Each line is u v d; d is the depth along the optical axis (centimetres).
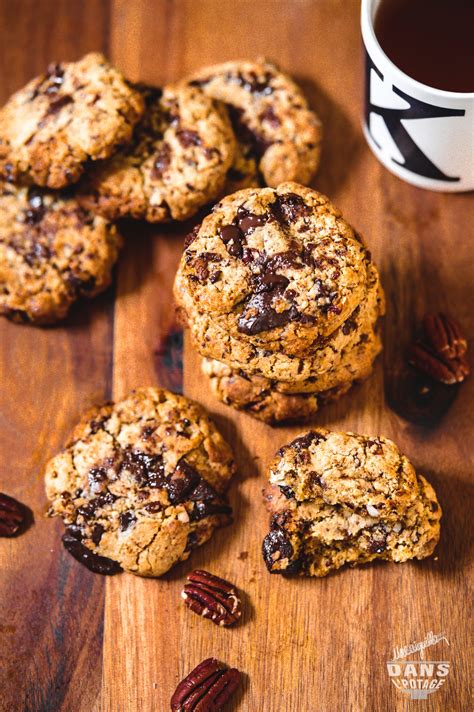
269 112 57
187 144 55
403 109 52
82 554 53
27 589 54
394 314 57
